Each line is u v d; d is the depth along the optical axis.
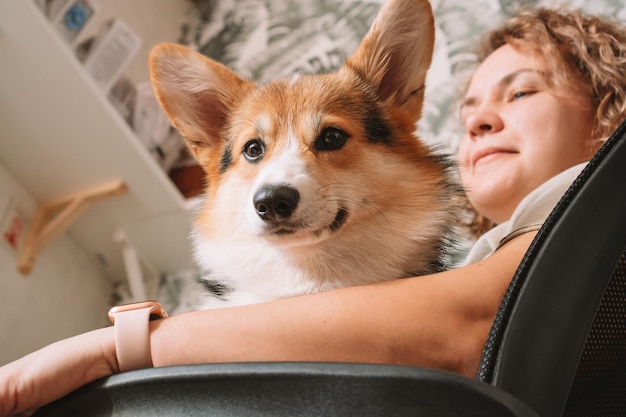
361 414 0.48
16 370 0.69
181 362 0.68
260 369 0.51
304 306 0.69
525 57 1.36
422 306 0.68
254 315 0.70
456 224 1.15
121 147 2.06
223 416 0.52
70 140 2.05
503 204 1.29
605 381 0.55
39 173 2.13
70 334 2.11
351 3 2.43
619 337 0.55
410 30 1.18
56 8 2.06
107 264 2.40
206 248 1.16
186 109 1.25
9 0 1.73
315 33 2.46
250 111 1.17
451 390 0.46
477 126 1.34
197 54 1.25
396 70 1.20
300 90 1.16
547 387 0.50
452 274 0.72
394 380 0.47
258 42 2.58
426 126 1.92
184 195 2.30
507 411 0.45
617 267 0.55
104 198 2.17
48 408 0.64
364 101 1.15
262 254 1.08
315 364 0.50
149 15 2.64
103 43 2.23
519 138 1.28
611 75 1.25
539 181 1.25
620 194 0.53
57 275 2.16
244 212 1.09
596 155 0.56
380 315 0.67
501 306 0.54
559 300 0.52
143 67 2.49
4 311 1.88
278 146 1.08
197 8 2.87
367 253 1.05
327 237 1.01
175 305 2.29
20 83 1.91
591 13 1.76
